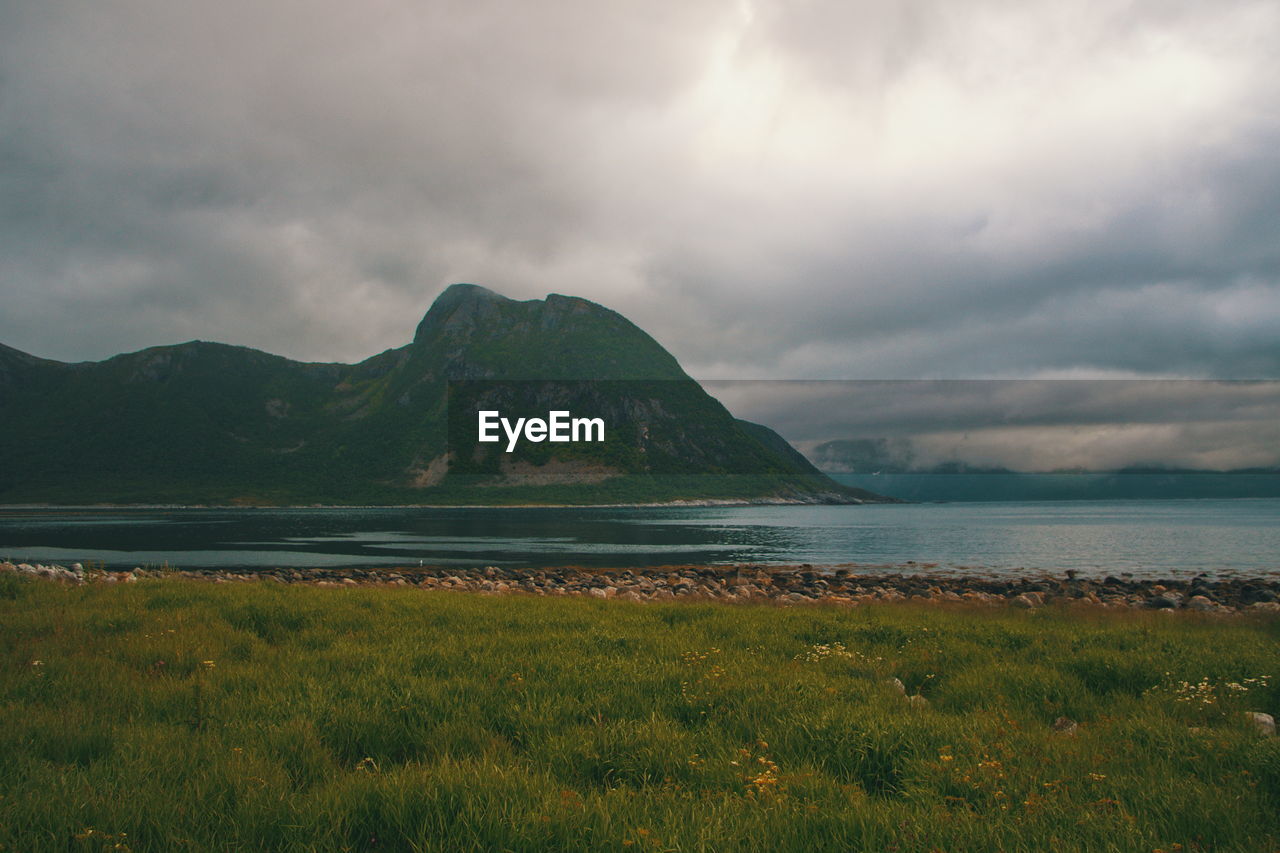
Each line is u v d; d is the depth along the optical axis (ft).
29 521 420.77
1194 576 123.13
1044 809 15.85
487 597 56.65
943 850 13.66
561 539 237.04
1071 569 135.85
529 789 16.21
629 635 36.88
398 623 40.22
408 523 375.45
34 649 30.09
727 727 22.33
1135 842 14.47
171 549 192.24
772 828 14.75
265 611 40.75
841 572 128.26
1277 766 18.42
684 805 15.84
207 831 14.60
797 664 30.91
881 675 29.91
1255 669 29.81
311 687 25.00
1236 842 14.66
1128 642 36.99
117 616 37.42
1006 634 39.34
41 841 13.71
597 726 21.21
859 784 17.98
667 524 355.36
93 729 20.27
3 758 17.92
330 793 15.89
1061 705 25.84
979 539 230.27
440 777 16.42
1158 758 19.70
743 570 128.88
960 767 18.34
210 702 23.41
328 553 178.70
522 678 26.89
